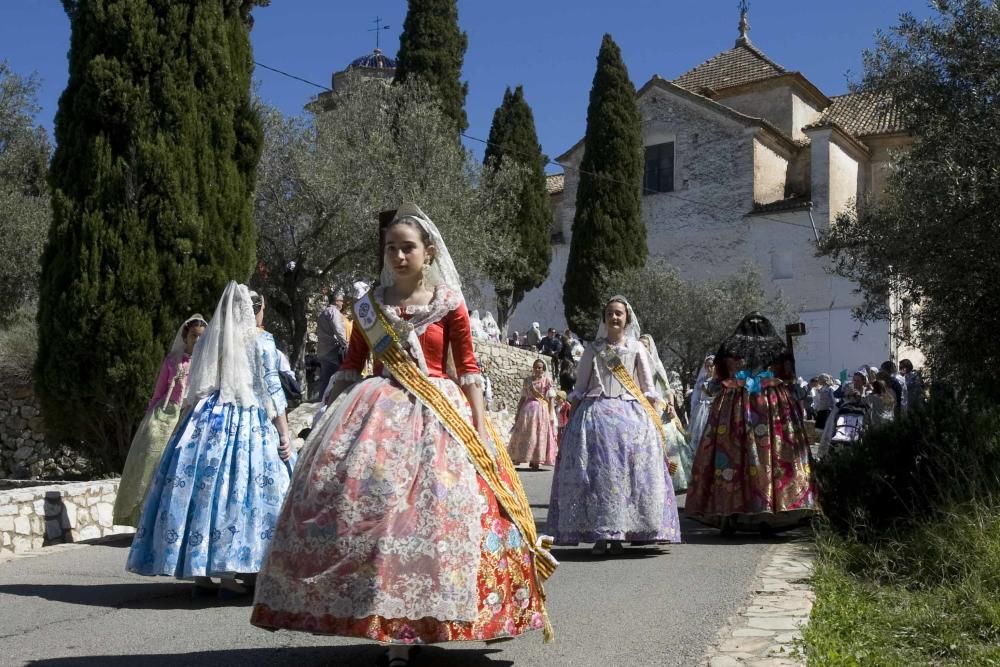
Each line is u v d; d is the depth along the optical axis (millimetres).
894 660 4844
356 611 4188
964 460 7684
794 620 5484
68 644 5383
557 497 8492
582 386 8688
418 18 35344
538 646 5168
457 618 4230
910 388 18375
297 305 23438
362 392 4664
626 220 34875
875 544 7656
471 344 4871
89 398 12703
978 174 10242
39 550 8859
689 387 31922
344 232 23094
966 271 10516
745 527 10078
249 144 13578
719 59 42625
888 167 12578
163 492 6562
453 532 4348
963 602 5789
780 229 36344
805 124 39719
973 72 10859
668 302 33156
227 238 13156
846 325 34688
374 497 4324
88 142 12594
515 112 39438
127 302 12492
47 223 20531
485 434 4703
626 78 35438
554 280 41594
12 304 20531
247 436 6672
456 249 25453
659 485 8430
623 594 6570
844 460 9203
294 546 4332
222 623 5898
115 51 12719
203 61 13070
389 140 25188
